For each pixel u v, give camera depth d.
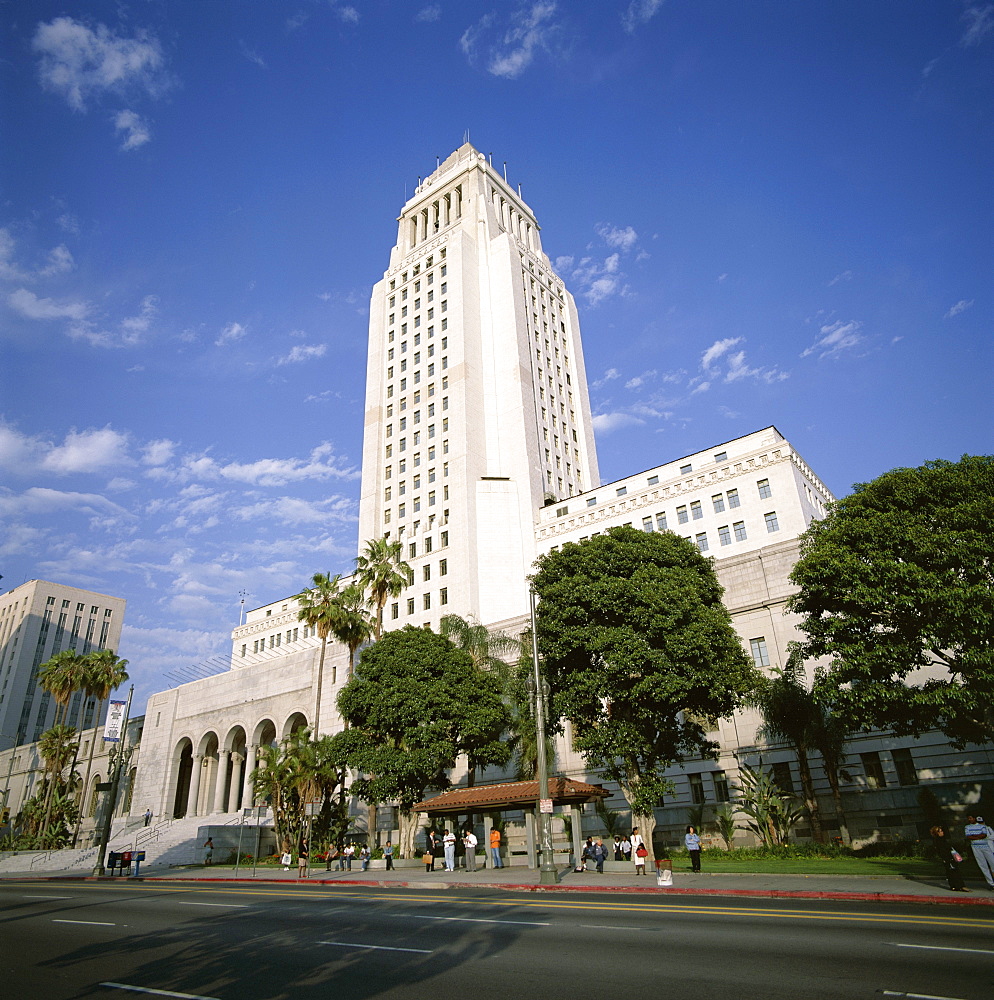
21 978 13.16
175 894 27.98
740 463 64.88
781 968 11.35
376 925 17.48
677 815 44.03
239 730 72.31
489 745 44.25
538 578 38.38
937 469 28.94
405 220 108.06
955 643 27.55
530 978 11.42
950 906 17.58
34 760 99.19
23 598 135.50
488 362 89.75
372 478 90.00
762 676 37.62
